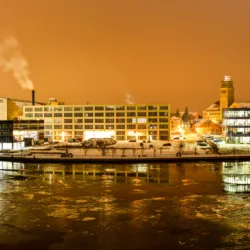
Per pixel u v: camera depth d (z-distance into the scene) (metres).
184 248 52.75
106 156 135.25
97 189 86.56
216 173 107.38
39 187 88.94
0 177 102.31
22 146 171.75
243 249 52.34
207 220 63.44
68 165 124.12
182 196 79.75
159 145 179.00
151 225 61.31
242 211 68.38
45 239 56.06
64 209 70.12
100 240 55.53
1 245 54.12
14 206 72.25
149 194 81.56
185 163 126.75
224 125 193.38
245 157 133.38
